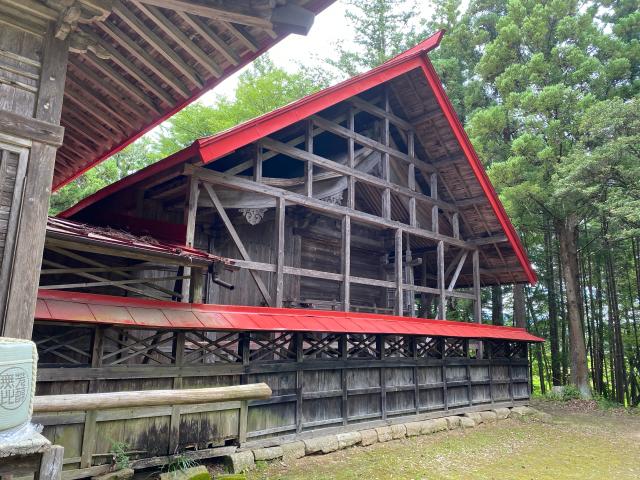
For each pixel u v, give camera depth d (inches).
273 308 299.1
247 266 306.0
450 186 509.0
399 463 301.0
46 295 209.6
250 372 287.1
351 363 354.0
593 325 796.0
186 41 187.0
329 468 281.6
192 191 291.3
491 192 492.7
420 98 456.4
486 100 870.4
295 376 314.8
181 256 239.9
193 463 246.4
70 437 208.5
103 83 228.4
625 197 546.6
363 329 335.9
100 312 216.7
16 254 144.5
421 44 439.8
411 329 379.9
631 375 772.6
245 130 295.6
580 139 617.0
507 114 754.8
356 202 526.6
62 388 213.9
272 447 287.1
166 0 161.9
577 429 464.8
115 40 194.2
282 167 436.8
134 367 236.2
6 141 147.9
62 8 156.1
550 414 557.9
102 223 362.0
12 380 107.3
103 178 767.7
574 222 713.6
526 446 375.2
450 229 541.0
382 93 449.1
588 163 553.3
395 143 494.3
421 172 493.4
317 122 374.9
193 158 287.6
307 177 359.6
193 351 266.8
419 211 527.5
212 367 268.2
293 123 336.8
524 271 544.7
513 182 687.1
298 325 294.0
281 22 178.7
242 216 373.7
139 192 337.4
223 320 260.7
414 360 411.5
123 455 219.0
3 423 104.5
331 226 484.4
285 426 301.6
